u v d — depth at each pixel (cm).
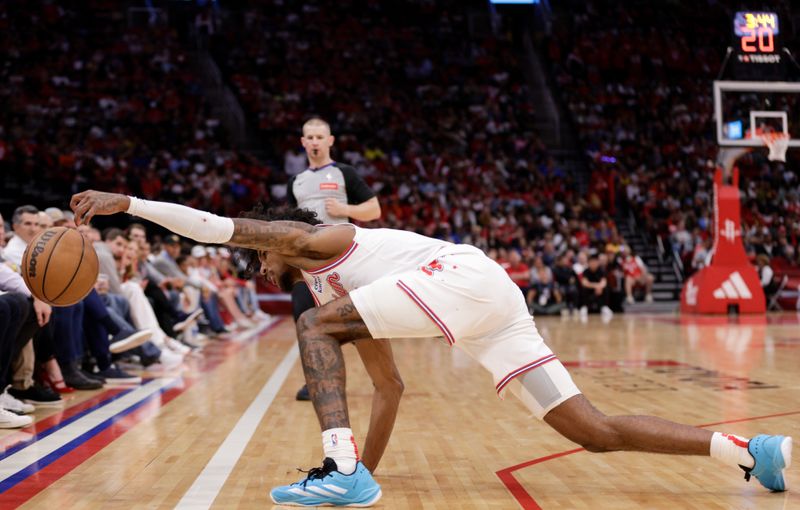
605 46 2516
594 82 2445
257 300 1558
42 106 1970
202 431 404
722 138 1319
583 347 851
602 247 1653
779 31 1338
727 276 1386
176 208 263
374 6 2586
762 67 1332
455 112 2338
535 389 275
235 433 398
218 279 1174
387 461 335
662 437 270
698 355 753
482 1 2666
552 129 2398
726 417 424
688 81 2481
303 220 297
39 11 2211
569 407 273
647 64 2489
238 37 2462
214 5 2462
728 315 1386
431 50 2523
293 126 2230
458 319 271
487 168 2102
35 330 480
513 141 2214
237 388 568
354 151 2147
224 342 980
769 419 416
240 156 1989
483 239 1655
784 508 256
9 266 505
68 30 2225
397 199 1872
